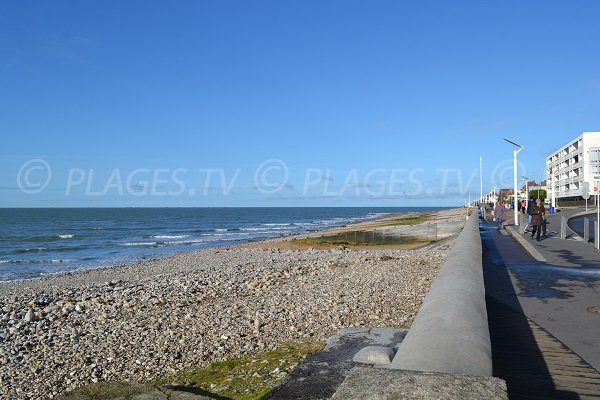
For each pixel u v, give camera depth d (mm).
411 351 3590
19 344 11383
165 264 33000
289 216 175875
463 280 6383
